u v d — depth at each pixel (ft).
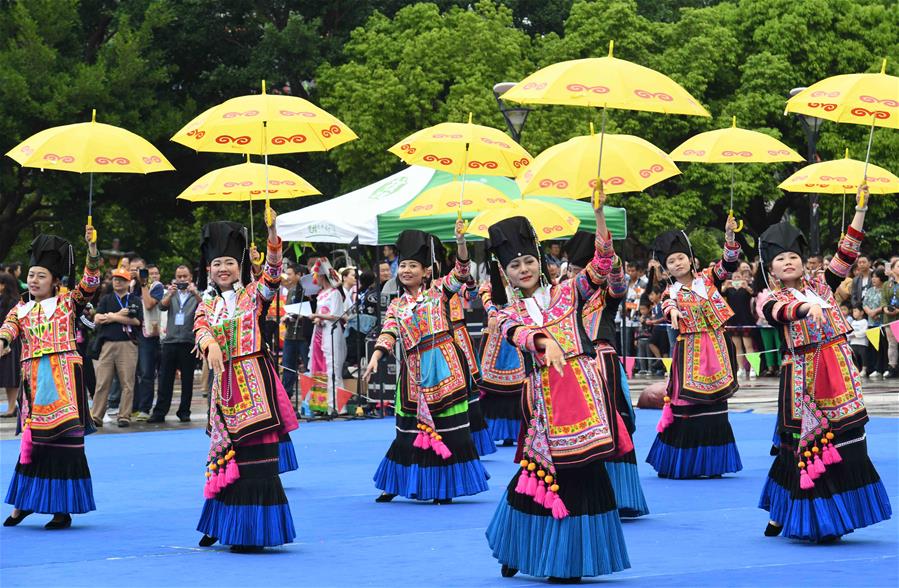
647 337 78.54
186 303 54.03
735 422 50.96
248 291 25.54
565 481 21.68
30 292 29.22
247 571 23.66
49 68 99.96
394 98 102.47
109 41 110.73
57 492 28.73
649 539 26.53
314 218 56.80
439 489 31.96
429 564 24.17
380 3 116.78
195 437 48.55
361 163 104.73
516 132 60.54
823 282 26.43
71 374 28.96
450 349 32.45
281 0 115.03
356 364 58.03
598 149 29.86
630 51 108.47
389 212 55.93
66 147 29.01
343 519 29.94
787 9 111.65
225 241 25.62
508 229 22.12
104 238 118.52
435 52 104.42
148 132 103.81
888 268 67.67
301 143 29.60
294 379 56.34
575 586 21.79
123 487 35.73
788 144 112.16
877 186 37.81
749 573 22.72
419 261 32.99
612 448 21.39
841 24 111.55
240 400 25.25
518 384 43.78
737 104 107.96
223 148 29.73
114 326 52.13
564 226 42.98
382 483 32.71
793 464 25.90
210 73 112.16
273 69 110.32
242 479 25.46
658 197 105.19
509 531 22.25
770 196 109.81
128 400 52.37
